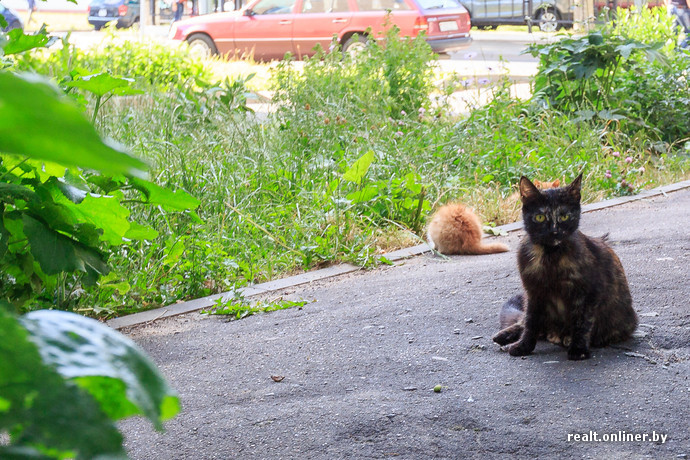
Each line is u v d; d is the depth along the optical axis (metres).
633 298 5.30
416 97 11.76
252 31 20.20
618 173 9.60
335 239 7.05
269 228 7.22
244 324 5.30
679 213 8.07
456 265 6.63
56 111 0.34
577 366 4.27
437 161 9.27
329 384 4.10
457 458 3.24
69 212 4.43
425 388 4.00
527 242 4.55
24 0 14.45
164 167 7.58
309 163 8.77
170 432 3.54
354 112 10.55
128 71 14.42
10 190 3.87
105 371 0.48
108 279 5.34
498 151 9.62
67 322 0.52
